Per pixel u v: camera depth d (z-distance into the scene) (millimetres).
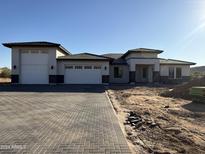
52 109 11172
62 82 29859
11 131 7090
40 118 9031
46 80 29312
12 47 28797
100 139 6312
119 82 35406
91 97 16391
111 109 11281
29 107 11750
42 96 16656
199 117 10398
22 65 29188
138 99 16375
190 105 14148
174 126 8195
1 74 48562
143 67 35969
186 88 19312
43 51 29297
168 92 19859
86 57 30641
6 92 19422
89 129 7359
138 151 5648
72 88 23734
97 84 29766
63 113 10125
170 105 13992
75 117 9258
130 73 33500
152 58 33531
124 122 8688
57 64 29875
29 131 7098
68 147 5656
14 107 11719
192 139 6715
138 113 10500
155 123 8430
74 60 29891
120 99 15875
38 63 29266
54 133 6883
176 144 6254
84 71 30203
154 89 24469
